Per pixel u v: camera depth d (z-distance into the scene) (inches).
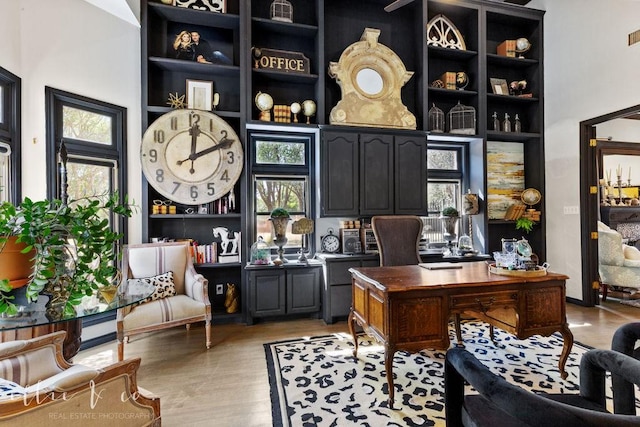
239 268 155.6
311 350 113.7
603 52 157.4
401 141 162.2
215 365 102.8
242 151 145.5
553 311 93.3
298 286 145.9
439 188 187.5
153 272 124.3
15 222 56.1
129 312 105.3
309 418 75.8
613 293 191.6
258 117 155.0
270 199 162.1
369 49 160.4
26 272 59.7
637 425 33.7
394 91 163.5
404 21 177.6
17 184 105.2
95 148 126.7
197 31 151.3
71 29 118.9
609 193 234.7
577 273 169.8
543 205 186.4
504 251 106.7
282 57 154.1
